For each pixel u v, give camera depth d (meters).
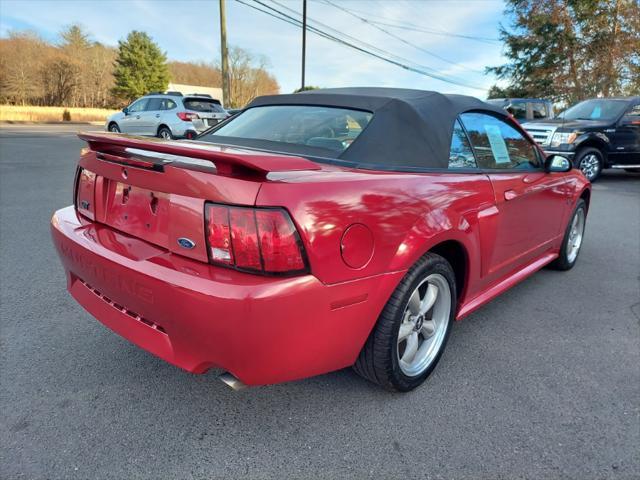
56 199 6.69
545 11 26.70
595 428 2.20
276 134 2.71
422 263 2.23
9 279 3.72
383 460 1.97
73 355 2.68
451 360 2.79
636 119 10.09
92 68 59.00
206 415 2.21
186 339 1.83
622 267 4.63
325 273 1.79
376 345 2.16
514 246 3.22
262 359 1.77
